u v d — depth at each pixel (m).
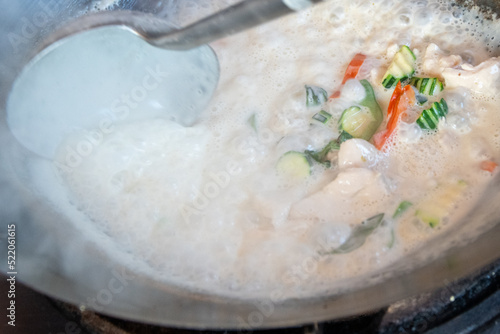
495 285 0.33
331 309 0.32
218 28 0.34
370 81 0.41
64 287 0.32
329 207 0.37
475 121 0.39
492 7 0.41
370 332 0.32
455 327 0.32
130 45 0.38
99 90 0.39
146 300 0.33
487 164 0.37
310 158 0.39
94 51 0.38
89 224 0.37
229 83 0.42
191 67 0.40
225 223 0.37
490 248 0.32
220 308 0.33
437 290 0.33
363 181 0.36
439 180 0.37
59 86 0.37
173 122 0.40
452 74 0.39
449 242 0.34
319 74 0.42
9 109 0.36
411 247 0.35
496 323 0.32
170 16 0.47
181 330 0.33
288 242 0.36
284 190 0.38
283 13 0.32
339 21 0.44
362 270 0.35
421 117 0.38
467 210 0.36
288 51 0.43
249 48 0.44
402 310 0.33
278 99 0.42
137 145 0.39
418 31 0.43
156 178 0.39
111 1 0.45
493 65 0.38
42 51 0.36
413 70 0.40
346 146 0.38
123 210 0.38
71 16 0.44
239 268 0.36
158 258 0.36
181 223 0.37
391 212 0.36
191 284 0.35
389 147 0.38
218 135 0.40
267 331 0.33
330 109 0.41
